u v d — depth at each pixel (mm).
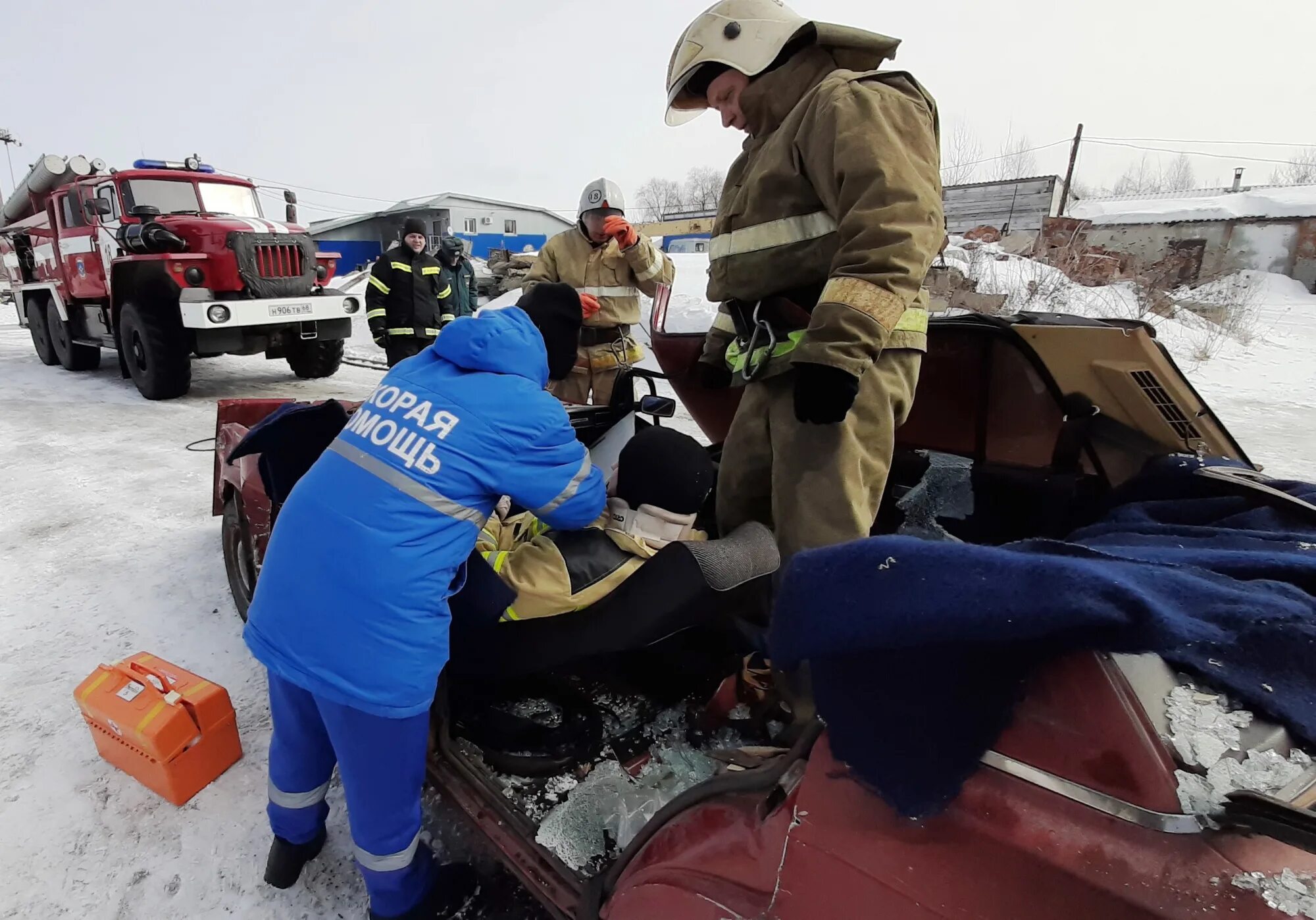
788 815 951
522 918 1615
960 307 11938
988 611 792
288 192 9086
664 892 1089
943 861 815
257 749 2254
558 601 1570
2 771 2152
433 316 6180
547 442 1461
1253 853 693
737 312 1865
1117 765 765
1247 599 921
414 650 1385
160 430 6230
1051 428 2236
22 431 6129
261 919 1685
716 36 1721
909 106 1542
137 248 7035
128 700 2074
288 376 9203
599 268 4070
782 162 1677
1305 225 19609
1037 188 22359
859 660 899
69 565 3529
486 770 1691
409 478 1391
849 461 1677
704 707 1881
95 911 1706
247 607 2854
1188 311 12336
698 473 1627
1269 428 6598
